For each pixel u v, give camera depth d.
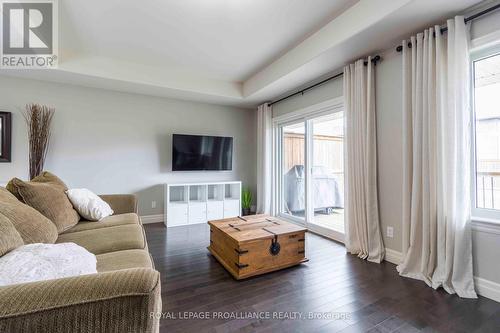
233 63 3.51
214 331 1.48
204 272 2.29
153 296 0.70
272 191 4.59
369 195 2.61
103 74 3.29
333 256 2.70
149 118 4.19
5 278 0.74
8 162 3.26
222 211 4.43
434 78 2.08
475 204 1.98
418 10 1.90
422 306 1.74
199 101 4.57
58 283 0.67
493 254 1.83
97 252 1.54
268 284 2.06
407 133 2.29
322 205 3.96
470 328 1.52
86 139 3.73
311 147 3.83
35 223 1.39
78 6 2.21
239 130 5.07
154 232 3.62
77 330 0.63
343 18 2.35
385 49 2.55
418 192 2.18
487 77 1.95
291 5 2.23
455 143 1.94
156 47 3.02
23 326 0.59
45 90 3.47
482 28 1.88
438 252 2.02
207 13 2.34
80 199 2.20
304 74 3.20
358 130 2.74
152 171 4.21
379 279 2.15
